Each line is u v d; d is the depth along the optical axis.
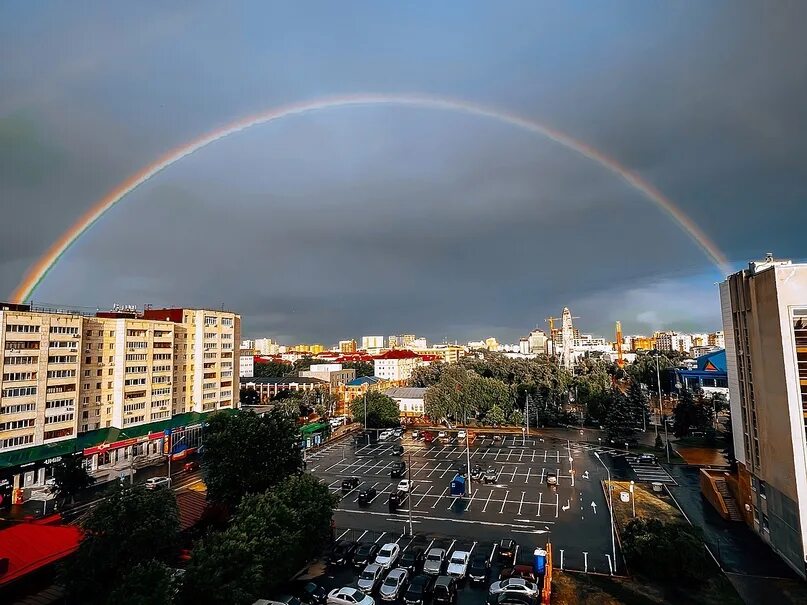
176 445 98.75
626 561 43.81
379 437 109.25
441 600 38.16
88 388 87.94
